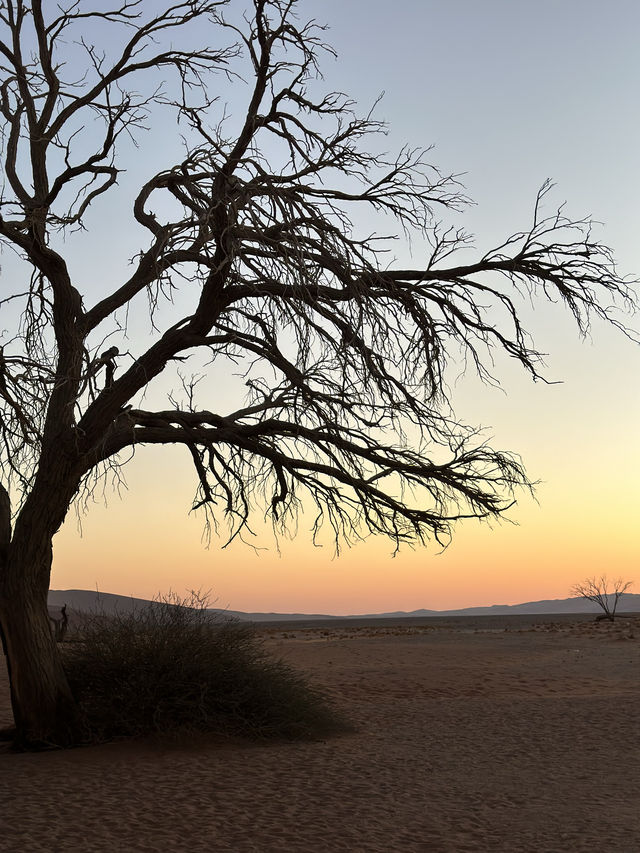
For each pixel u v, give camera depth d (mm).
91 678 14156
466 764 12133
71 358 13547
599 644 40031
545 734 15195
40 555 13336
